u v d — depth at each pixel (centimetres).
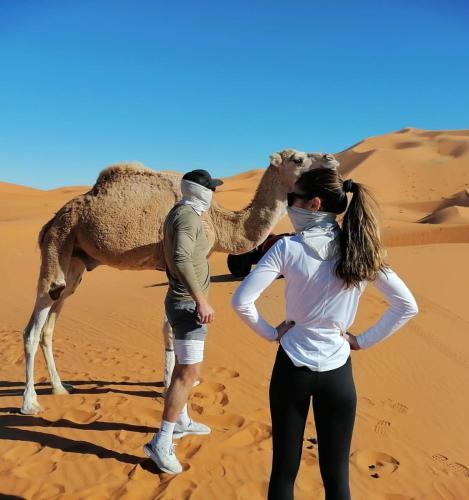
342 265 268
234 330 866
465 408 614
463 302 1109
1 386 634
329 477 285
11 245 2070
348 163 9069
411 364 744
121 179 555
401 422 560
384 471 456
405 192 7819
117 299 1233
